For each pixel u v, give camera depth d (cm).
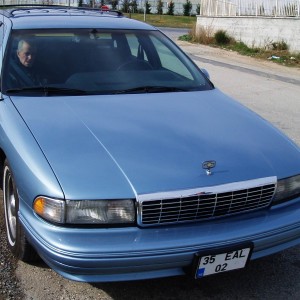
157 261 251
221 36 1845
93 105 338
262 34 1708
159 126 313
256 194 279
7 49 377
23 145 284
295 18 1580
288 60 1488
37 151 276
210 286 310
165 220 259
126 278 255
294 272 330
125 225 255
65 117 316
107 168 265
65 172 260
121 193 253
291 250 358
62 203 249
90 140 288
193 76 420
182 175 266
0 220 376
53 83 364
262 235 272
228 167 279
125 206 253
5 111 327
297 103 866
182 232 259
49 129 298
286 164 297
